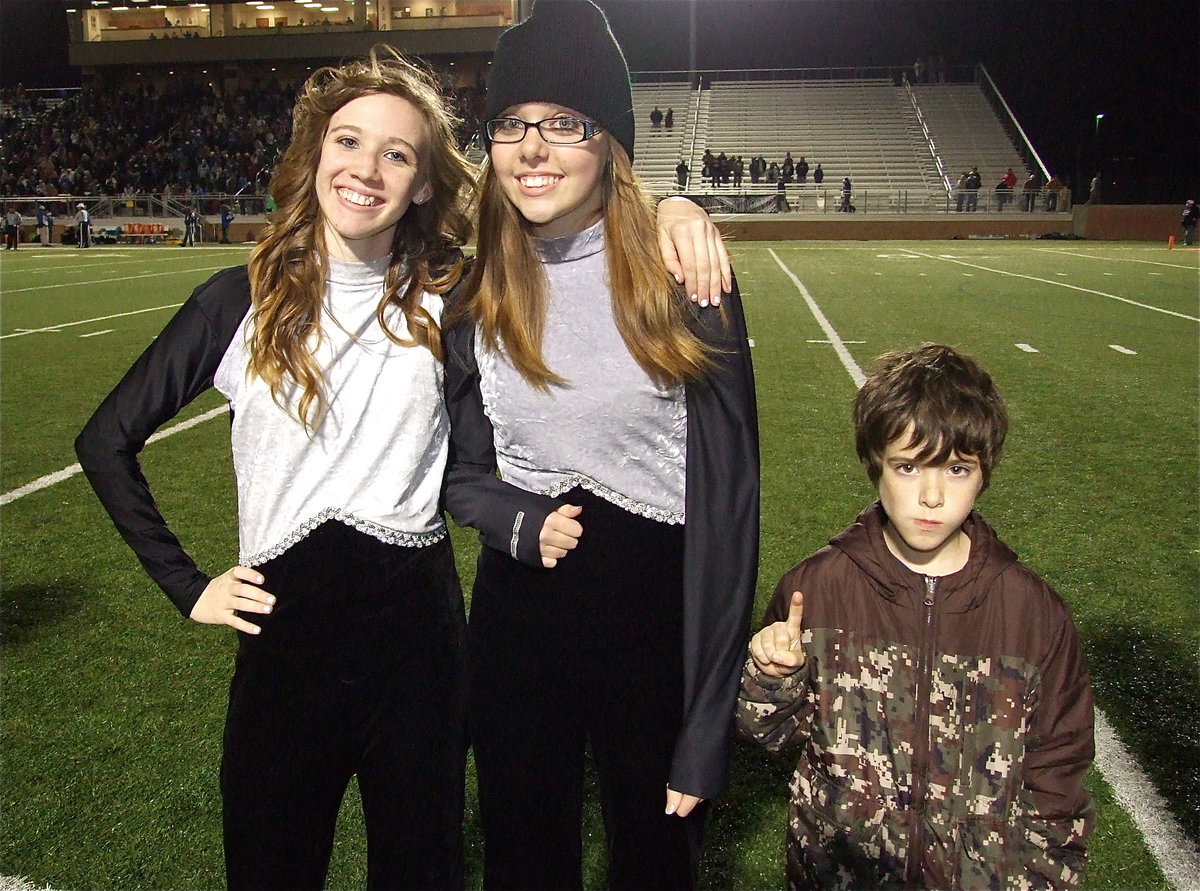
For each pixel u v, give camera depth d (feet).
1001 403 5.22
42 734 9.38
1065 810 5.16
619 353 5.03
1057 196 98.94
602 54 4.97
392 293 5.32
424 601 5.51
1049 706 5.21
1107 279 52.90
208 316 5.35
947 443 5.00
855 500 15.98
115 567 13.50
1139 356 29.01
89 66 130.21
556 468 5.23
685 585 5.10
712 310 5.05
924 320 36.83
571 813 5.48
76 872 7.51
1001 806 5.26
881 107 120.67
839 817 5.50
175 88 130.93
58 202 104.22
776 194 100.94
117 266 69.26
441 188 5.76
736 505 5.07
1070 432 20.25
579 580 5.21
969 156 112.27
